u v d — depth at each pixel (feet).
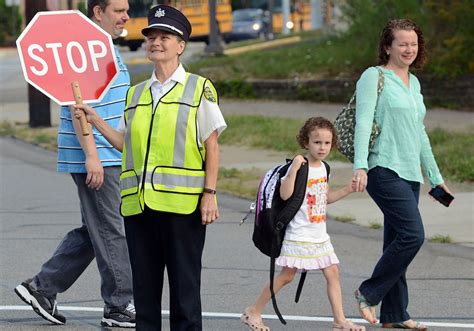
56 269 66.90
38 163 156.04
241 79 229.45
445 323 68.44
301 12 458.09
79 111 57.36
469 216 105.70
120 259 65.41
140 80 246.68
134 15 377.71
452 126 171.12
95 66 59.11
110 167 64.44
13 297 75.56
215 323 68.33
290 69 228.43
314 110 204.85
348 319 69.26
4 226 105.50
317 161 62.54
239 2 492.13
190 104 54.60
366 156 63.00
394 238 66.03
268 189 61.67
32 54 58.18
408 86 64.95
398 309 66.18
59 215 112.06
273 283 62.28
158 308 56.54
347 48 230.68
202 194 54.80
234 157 151.64
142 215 55.26
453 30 205.87
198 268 55.42
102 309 72.18
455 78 201.26
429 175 66.80
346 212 110.01
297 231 61.87
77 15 58.80
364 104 63.98
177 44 54.85
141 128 54.75
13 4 446.60
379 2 221.05
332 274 62.95
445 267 85.40
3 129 194.49
